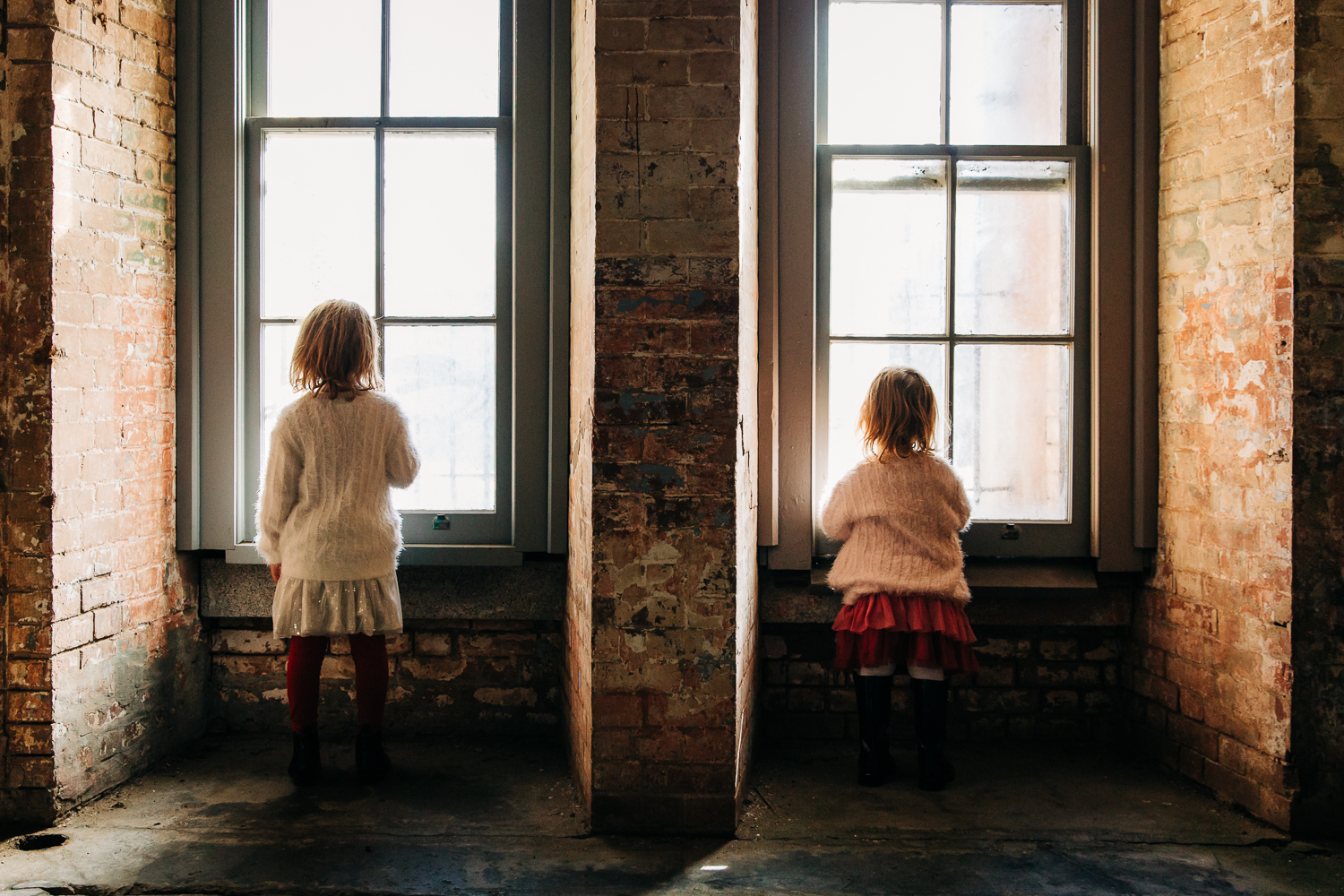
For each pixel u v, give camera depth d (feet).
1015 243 10.05
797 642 10.39
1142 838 8.05
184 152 9.72
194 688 10.11
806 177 9.76
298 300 10.07
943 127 10.05
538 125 9.71
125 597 8.97
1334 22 7.91
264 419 10.11
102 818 8.23
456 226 10.01
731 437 7.81
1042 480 10.12
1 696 8.02
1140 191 9.68
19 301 7.95
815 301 10.01
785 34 9.70
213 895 7.00
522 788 9.01
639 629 7.92
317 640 8.94
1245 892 7.13
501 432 10.09
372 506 8.73
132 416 9.04
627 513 7.85
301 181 10.03
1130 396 9.85
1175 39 9.37
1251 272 8.41
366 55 10.00
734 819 8.04
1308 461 7.98
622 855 7.67
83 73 8.34
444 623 10.36
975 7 10.02
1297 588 7.99
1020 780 9.36
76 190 8.27
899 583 8.84
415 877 7.27
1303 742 8.02
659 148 7.75
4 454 7.97
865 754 9.18
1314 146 7.93
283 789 8.91
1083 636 10.36
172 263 9.68
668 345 7.79
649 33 7.73
